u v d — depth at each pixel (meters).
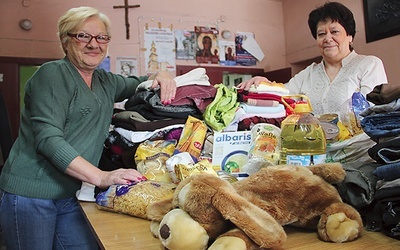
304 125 0.81
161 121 1.11
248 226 0.45
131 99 1.25
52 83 1.07
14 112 3.47
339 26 1.64
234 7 4.46
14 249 1.17
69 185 1.17
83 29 1.13
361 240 0.57
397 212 0.56
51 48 3.61
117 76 1.36
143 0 4.01
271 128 0.93
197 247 0.47
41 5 3.58
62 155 0.96
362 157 0.81
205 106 1.12
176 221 0.48
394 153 0.61
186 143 1.00
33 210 1.13
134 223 0.73
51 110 1.04
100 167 1.26
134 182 0.85
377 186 0.60
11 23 3.48
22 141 1.17
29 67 3.63
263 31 4.62
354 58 1.68
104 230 0.68
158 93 1.14
